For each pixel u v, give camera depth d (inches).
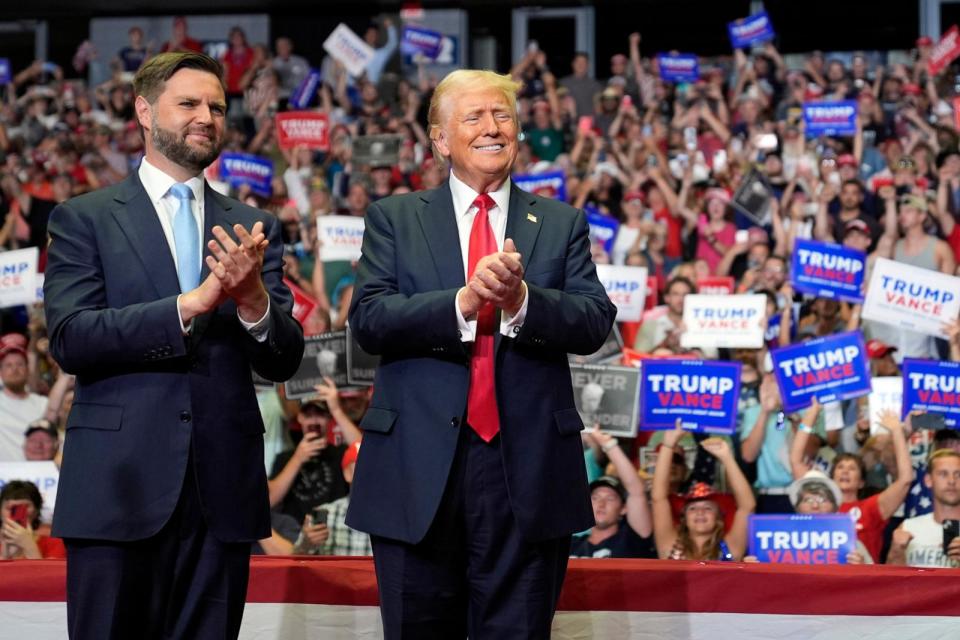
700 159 367.2
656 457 223.0
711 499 192.5
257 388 218.1
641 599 118.4
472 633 94.9
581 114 448.5
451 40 552.1
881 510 205.9
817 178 351.3
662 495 199.0
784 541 174.7
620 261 323.0
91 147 426.3
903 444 209.2
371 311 93.0
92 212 93.9
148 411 90.1
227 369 92.7
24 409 250.2
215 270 85.8
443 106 97.0
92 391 91.6
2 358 250.2
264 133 413.4
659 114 419.5
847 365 217.5
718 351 250.5
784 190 357.7
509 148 96.3
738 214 337.1
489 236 95.5
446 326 89.2
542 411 92.7
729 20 574.2
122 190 95.3
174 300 87.7
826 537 173.3
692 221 336.5
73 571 90.6
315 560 121.3
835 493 202.1
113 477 89.1
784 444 229.5
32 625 116.6
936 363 211.0
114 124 448.5
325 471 215.2
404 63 547.8
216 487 90.8
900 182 337.7
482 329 93.8
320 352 217.3
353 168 359.3
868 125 397.4
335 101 479.8
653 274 317.7
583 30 565.6
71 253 92.7
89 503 89.0
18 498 192.2
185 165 95.2
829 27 573.9
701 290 279.1
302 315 258.7
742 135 392.2
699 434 230.5
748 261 314.2
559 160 373.1
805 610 116.7
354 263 290.2
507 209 97.3
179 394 90.9
